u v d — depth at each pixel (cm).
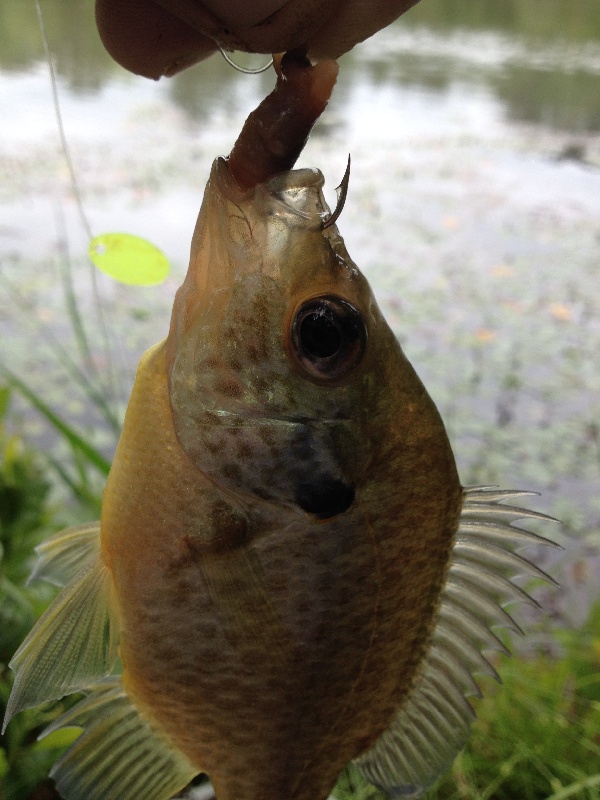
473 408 40
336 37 9
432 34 124
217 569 10
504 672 23
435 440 10
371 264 53
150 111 75
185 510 10
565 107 89
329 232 10
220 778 11
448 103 88
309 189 10
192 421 10
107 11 9
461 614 11
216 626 10
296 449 10
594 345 46
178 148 67
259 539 10
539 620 28
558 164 73
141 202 56
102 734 11
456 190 66
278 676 10
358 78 96
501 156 74
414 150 73
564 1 147
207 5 8
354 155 71
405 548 10
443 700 12
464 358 44
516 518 11
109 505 10
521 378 42
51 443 34
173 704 11
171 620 10
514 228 60
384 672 11
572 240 58
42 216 53
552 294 51
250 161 9
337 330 9
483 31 127
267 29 8
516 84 98
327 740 11
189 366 10
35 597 19
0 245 49
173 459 10
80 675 10
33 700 10
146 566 10
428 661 11
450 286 51
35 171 60
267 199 9
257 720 11
